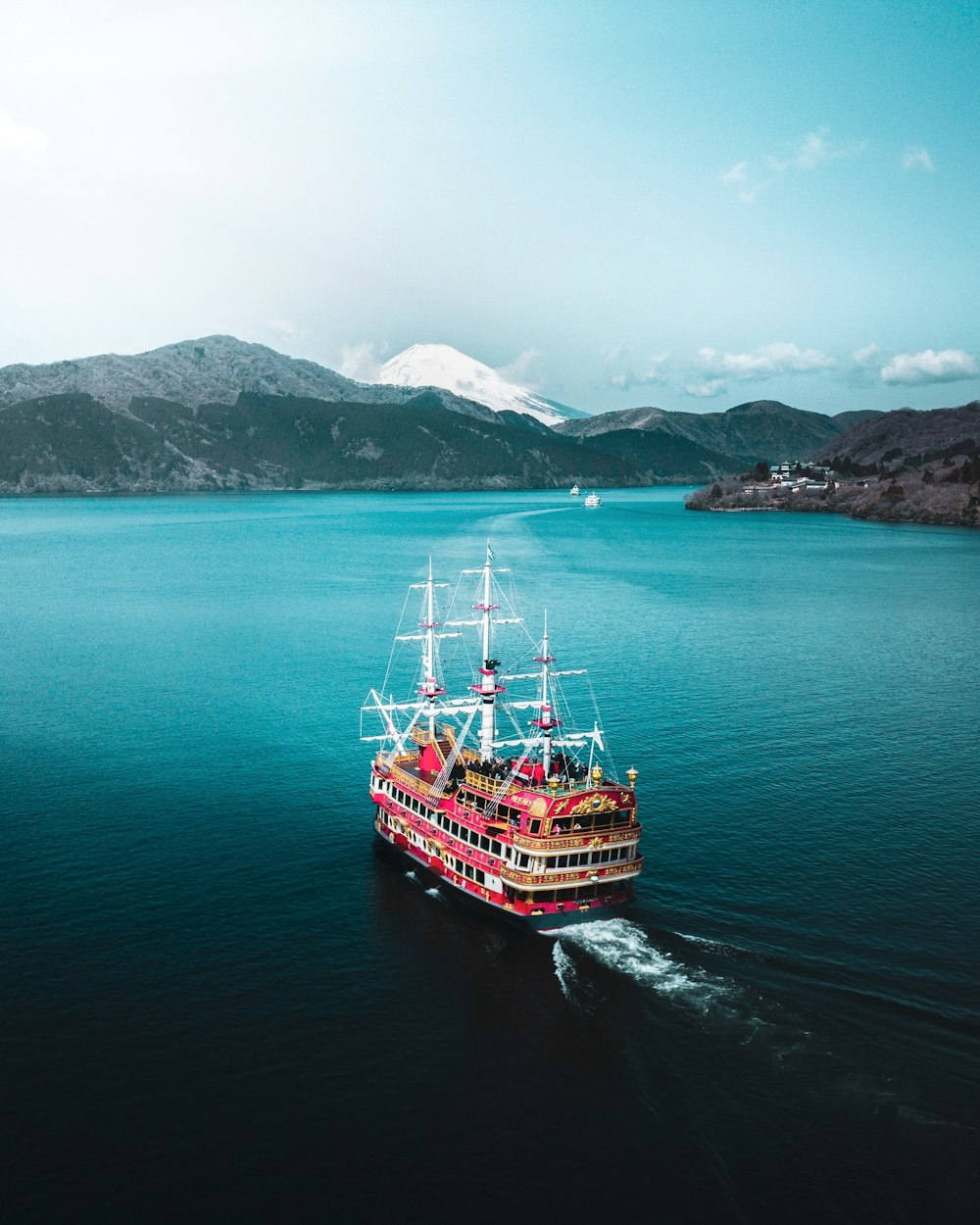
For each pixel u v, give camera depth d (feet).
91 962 241.35
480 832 271.69
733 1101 193.57
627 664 563.48
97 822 329.11
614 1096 195.93
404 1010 224.12
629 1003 225.56
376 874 295.48
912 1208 168.25
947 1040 209.87
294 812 342.23
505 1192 172.65
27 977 234.17
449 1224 165.78
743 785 360.48
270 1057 206.59
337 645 635.25
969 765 382.63
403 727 442.09
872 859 297.12
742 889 278.05
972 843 309.63
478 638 652.07
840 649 611.88
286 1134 185.16
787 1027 215.31
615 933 254.68
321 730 437.99
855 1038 211.20
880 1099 193.16
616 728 431.02
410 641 646.74
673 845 307.37
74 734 428.56
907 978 232.73
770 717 449.06
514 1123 188.55
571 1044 211.82
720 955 244.22
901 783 363.15
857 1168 176.76
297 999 228.02
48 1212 166.61
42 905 270.67
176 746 413.39
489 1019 220.84
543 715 296.10
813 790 355.77
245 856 306.14
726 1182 174.29
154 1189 171.94
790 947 247.70
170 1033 213.87
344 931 260.42
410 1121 189.06
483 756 319.06
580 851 255.91
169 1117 188.55
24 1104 190.90
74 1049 207.82
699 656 589.32
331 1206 168.86
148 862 298.97
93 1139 182.91
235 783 369.71
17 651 612.70
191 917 265.75
